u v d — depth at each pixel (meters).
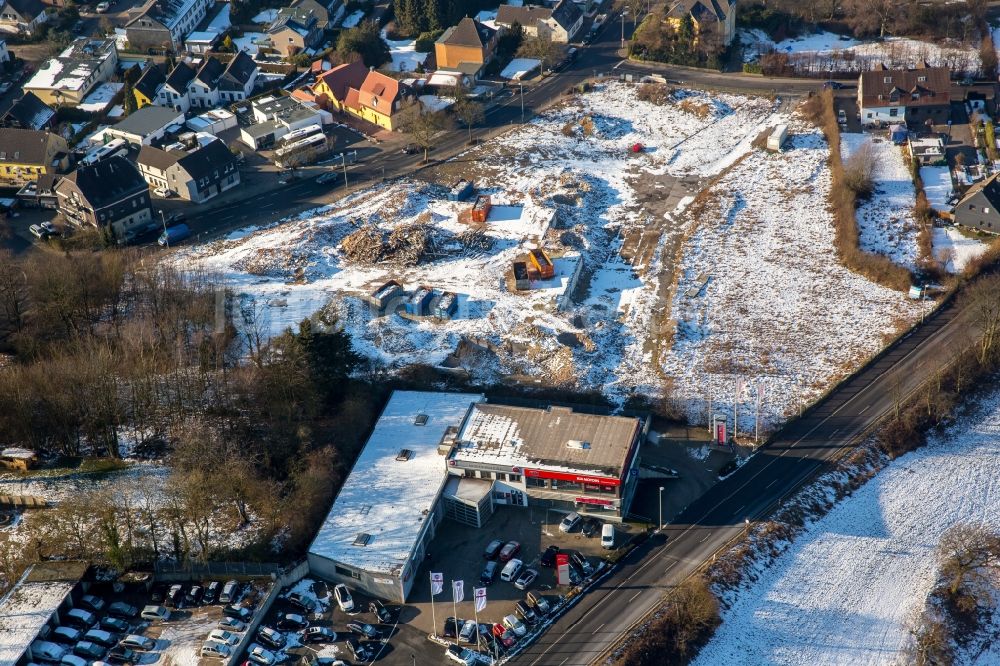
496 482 133.88
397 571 120.69
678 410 146.50
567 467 131.25
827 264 176.12
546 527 131.75
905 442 142.75
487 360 158.00
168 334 154.50
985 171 191.62
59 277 157.75
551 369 156.25
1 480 134.88
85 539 125.50
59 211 195.88
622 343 161.75
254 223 194.62
